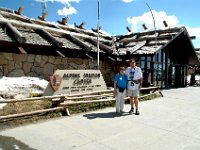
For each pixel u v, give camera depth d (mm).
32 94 8758
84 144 4934
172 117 7523
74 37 12367
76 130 5805
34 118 6516
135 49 14188
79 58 12461
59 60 11516
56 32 12430
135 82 7637
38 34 11242
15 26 10922
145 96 10969
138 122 6734
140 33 17234
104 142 5086
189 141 5355
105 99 8828
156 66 16672
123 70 7750
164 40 14984
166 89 16656
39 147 4676
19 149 4539
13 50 9742
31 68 10375
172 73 19281
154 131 5973
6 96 8047
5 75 9477
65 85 8695
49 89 8281
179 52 19734
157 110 8492
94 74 9695
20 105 7301
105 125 6312
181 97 12305
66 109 7301
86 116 7195
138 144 5043
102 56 13469
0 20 9883
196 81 22250
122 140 5246
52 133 5520
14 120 6152
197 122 7008
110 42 15812
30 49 10352
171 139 5441
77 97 8148
